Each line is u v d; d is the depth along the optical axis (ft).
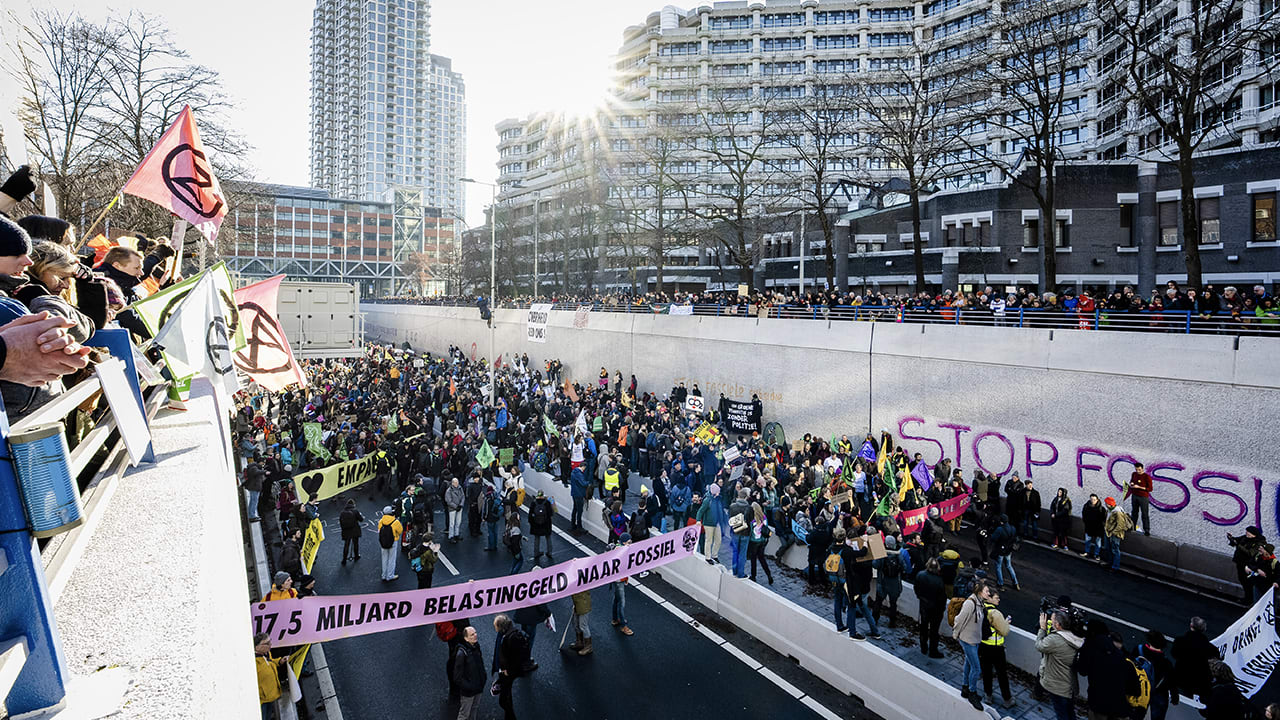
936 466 61.57
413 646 40.88
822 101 148.05
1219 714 25.46
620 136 237.45
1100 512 51.03
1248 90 110.83
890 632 39.06
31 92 49.75
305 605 27.58
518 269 230.89
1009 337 60.75
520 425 85.51
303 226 409.90
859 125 183.11
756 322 88.43
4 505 4.65
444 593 30.81
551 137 274.57
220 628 7.21
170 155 27.30
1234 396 47.55
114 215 83.30
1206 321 50.72
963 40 155.12
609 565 36.58
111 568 6.84
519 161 324.60
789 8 230.48
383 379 119.24
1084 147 154.61
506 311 156.46
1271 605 31.04
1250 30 76.18
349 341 93.86
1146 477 50.72
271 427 78.84
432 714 33.91
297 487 54.70
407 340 225.15
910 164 96.58
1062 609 29.58
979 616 31.24
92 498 8.43
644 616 44.34
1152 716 28.58
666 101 234.99
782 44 232.12
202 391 20.86
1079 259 102.83
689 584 47.55
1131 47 121.60
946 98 108.99
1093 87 153.89
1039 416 58.65
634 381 103.60
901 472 56.08
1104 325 56.85
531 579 33.45
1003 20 102.27
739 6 234.79
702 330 97.35
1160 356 51.24
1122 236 102.53
